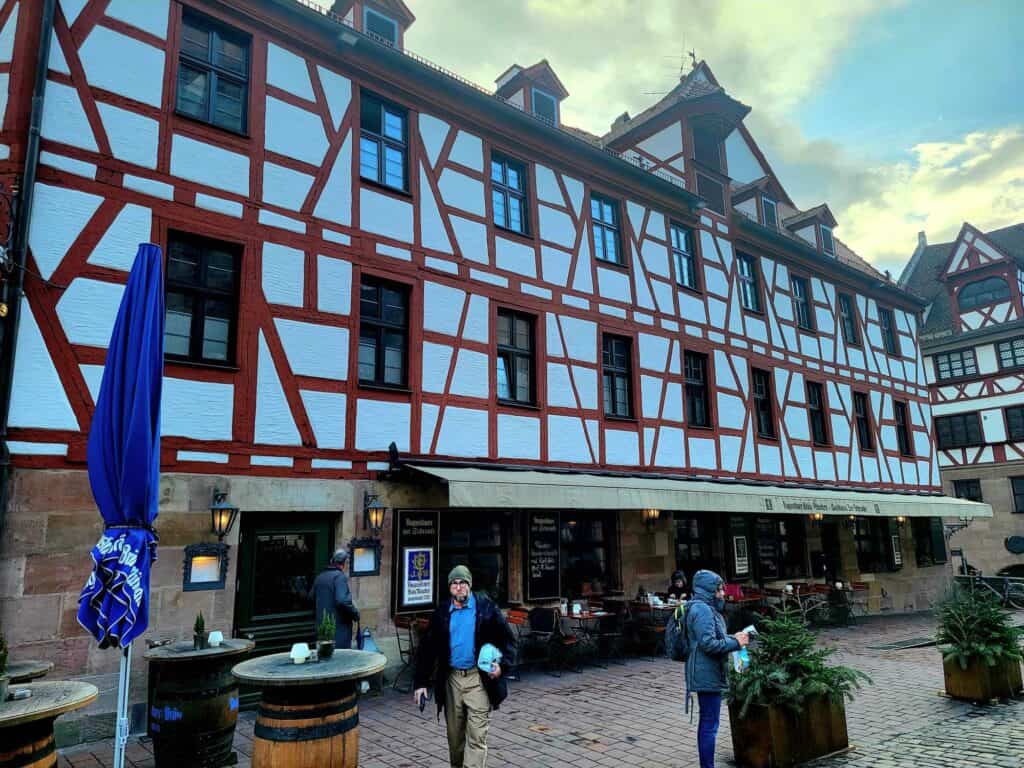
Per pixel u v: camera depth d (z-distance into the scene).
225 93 9.01
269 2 9.28
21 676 5.31
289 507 8.42
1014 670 8.16
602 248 13.48
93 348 7.34
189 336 8.20
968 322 29.95
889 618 17.22
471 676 4.99
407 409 9.84
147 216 7.94
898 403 20.94
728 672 5.88
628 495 10.62
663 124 15.97
